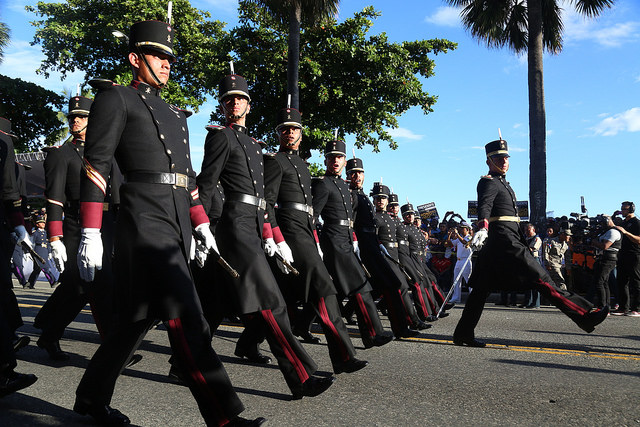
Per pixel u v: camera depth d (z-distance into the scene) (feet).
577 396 12.84
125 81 64.34
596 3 53.67
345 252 18.34
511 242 18.34
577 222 43.78
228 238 12.96
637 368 15.96
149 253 9.59
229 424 9.52
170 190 10.09
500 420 11.01
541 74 51.98
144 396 12.42
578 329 24.56
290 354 12.29
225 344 19.60
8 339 11.27
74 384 13.41
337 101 62.75
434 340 21.09
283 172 15.76
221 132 13.57
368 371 15.42
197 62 70.44
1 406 11.41
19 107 77.10
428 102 62.95
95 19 69.82
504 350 18.80
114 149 9.76
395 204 32.01
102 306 15.44
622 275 32.65
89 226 9.46
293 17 47.98
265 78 62.34
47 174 15.44
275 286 12.78
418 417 11.14
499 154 19.24
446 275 47.96
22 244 14.97
